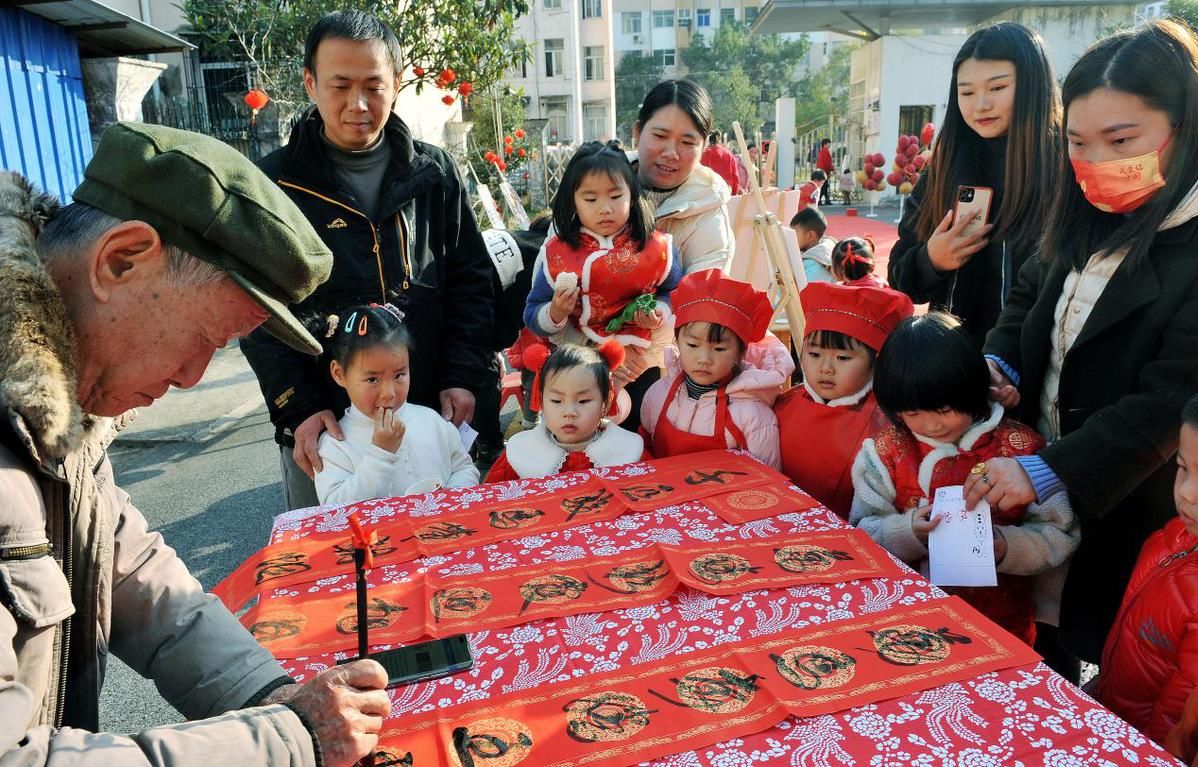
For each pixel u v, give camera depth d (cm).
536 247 356
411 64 787
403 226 236
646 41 4653
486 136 1385
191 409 552
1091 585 176
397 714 115
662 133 270
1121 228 156
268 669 116
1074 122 151
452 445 229
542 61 3042
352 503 195
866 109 1888
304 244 106
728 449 218
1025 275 202
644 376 266
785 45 4612
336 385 235
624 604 140
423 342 244
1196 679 128
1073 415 172
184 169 96
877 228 1435
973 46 216
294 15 760
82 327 97
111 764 83
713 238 275
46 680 97
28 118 559
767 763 101
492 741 108
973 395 169
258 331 231
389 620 139
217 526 379
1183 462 130
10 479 90
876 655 121
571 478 200
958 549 157
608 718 111
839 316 197
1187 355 150
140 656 121
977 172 228
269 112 762
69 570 103
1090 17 1529
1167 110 142
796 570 148
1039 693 112
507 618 138
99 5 551
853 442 200
